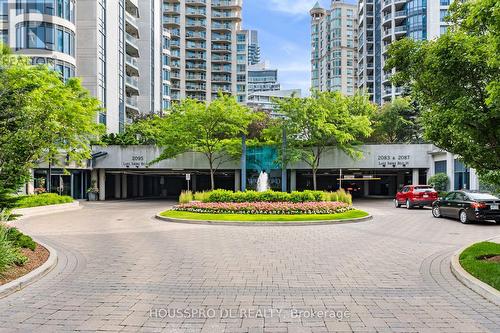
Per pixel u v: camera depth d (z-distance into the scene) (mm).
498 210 17875
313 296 7000
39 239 14023
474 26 8312
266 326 5547
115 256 10766
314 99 36344
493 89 6613
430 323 5680
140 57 62500
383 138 49875
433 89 8820
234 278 8281
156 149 41625
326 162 39844
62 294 7145
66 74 39281
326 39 139375
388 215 23141
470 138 8695
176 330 5418
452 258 9750
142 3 62938
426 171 40656
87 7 43656
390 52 9523
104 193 43781
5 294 7074
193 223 18750
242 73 111375
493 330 5426
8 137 11008
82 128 24453
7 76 13625
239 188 43281
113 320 5805
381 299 6836
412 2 74125
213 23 108625
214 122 34906
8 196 10844
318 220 18406
